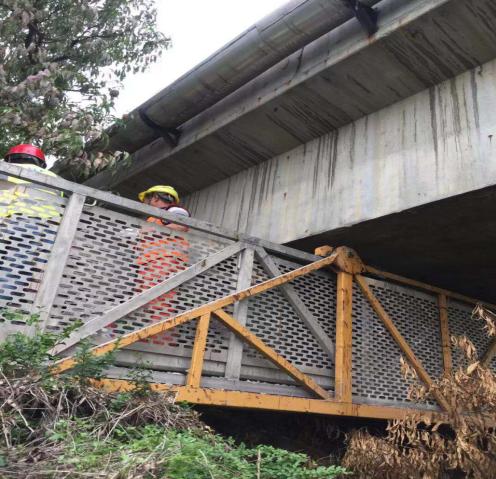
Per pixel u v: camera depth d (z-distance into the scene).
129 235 3.39
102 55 6.05
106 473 1.70
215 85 5.67
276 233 5.70
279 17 4.78
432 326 5.06
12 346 2.41
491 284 6.34
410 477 3.01
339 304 4.32
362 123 5.22
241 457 2.42
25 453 1.88
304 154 5.83
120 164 7.44
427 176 4.33
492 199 4.04
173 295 3.48
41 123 5.19
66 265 3.07
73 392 2.48
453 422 2.94
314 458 4.12
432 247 5.25
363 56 4.55
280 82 5.30
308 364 4.02
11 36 5.66
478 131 4.09
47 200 3.12
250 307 3.85
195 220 3.68
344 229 4.95
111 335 3.12
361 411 3.99
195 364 3.24
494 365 5.42
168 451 1.91
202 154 6.66
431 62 4.40
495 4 3.79
